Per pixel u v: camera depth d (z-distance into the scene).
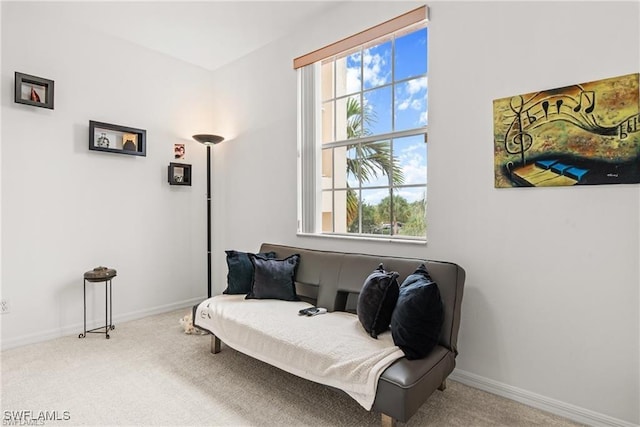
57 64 3.08
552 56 1.98
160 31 3.36
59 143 3.10
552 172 1.98
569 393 1.96
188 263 4.09
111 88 3.43
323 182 3.30
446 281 2.12
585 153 1.88
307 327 2.18
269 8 2.99
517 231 2.12
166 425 1.86
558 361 2.00
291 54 3.38
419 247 2.54
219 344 2.76
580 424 1.90
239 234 3.94
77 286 3.22
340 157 3.16
